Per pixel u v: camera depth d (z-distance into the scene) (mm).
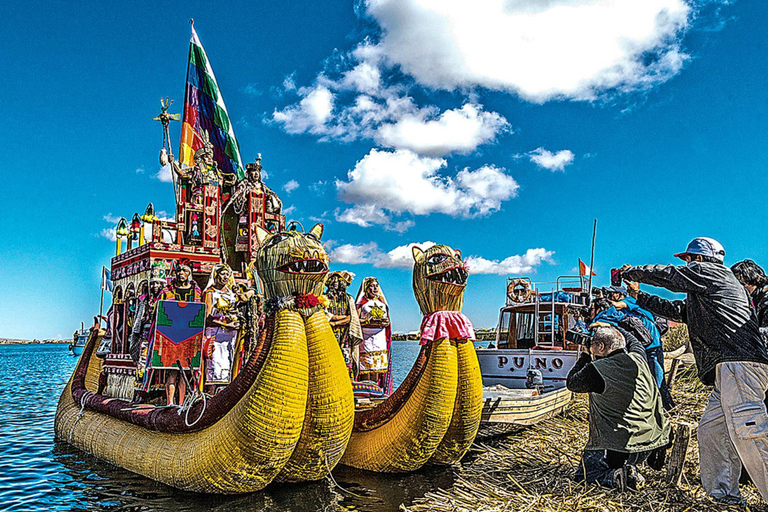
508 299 15867
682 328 16766
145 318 9273
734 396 5762
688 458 7406
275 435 6836
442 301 8180
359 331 10281
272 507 7047
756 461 5609
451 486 7668
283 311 7199
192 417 7617
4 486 8898
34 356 105812
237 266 12727
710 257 6430
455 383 7988
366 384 10383
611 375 6570
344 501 7168
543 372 13195
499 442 9750
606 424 6559
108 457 9391
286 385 6883
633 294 6938
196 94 15938
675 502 5996
